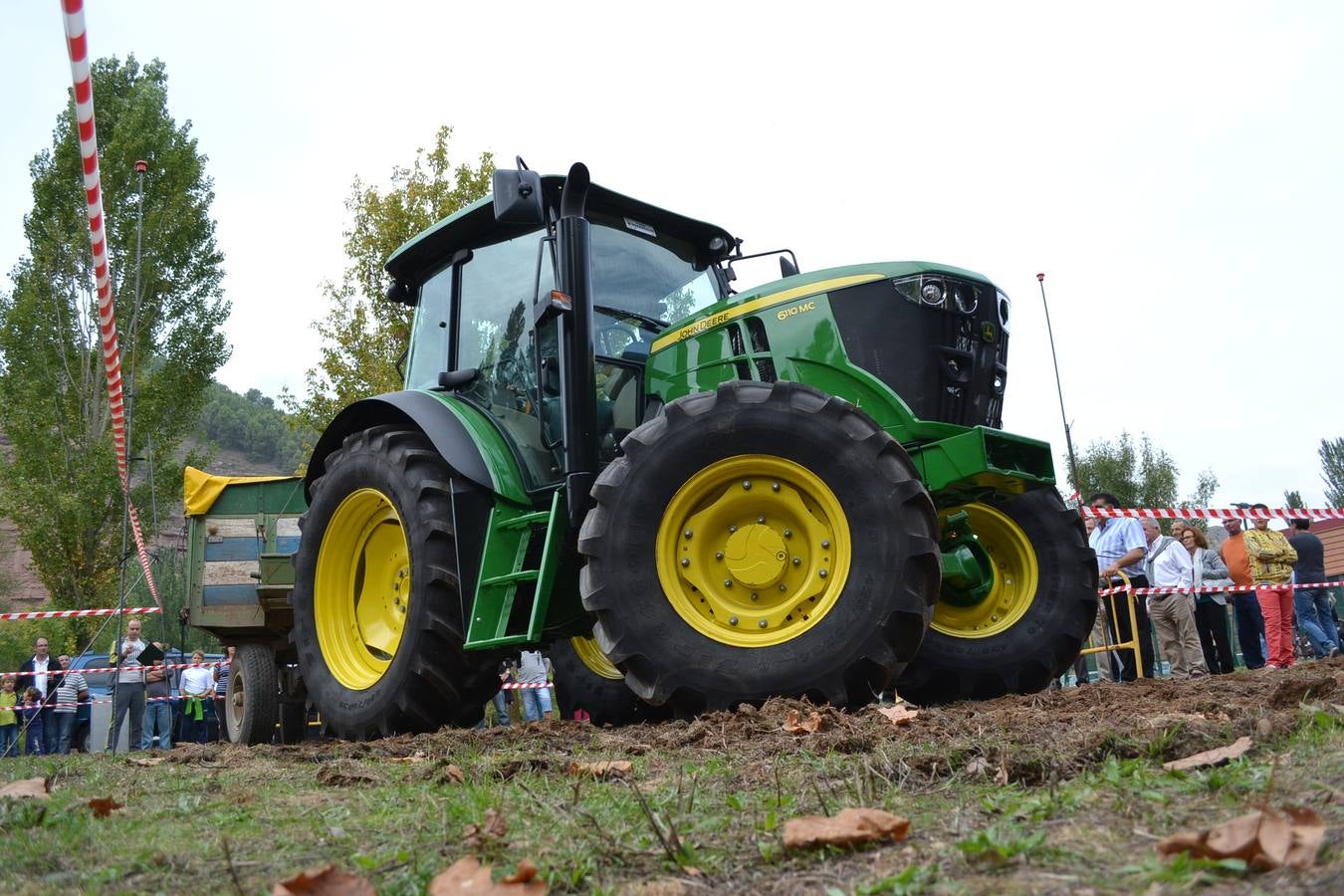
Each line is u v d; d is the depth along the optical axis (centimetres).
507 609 446
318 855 196
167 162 2216
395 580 517
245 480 784
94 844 214
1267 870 139
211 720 1109
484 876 165
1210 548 854
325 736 536
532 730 401
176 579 1944
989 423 465
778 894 157
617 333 501
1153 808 183
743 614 395
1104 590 800
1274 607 762
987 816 193
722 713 358
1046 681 509
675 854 178
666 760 297
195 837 218
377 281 1402
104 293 643
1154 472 2895
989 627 516
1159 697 388
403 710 462
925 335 444
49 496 2052
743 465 399
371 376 1361
